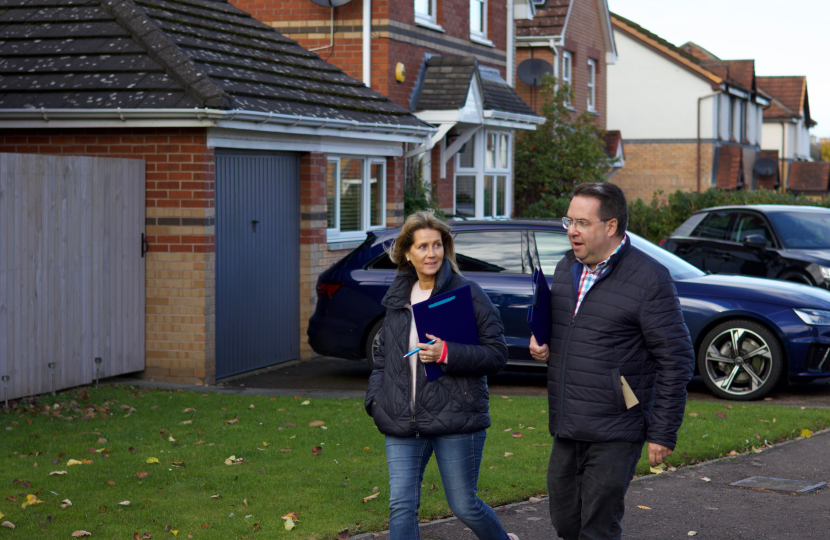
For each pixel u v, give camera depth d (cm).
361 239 1253
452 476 406
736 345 876
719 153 3459
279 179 1080
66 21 1020
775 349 862
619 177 3497
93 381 902
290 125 1026
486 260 921
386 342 415
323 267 1157
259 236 1045
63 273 855
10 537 475
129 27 989
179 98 902
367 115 1189
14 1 1059
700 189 3391
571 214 391
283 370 1059
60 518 506
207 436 696
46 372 844
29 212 818
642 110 3441
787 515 535
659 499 566
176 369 951
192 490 562
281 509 527
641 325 380
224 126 920
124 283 927
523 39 2366
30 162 818
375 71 1482
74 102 915
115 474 591
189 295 939
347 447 668
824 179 4738
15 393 812
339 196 1212
